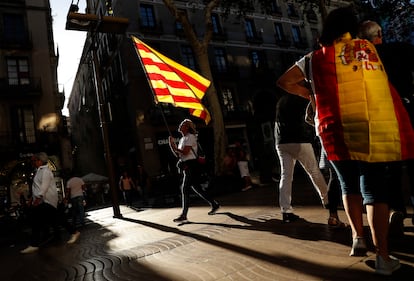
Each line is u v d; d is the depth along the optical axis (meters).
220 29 25.64
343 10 1.95
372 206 1.72
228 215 4.91
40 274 3.20
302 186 7.03
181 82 4.85
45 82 21.33
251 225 3.76
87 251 4.08
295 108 3.42
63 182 20.80
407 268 1.74
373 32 2.14
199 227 4.27
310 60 2.02
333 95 1.83
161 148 21.38
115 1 21.98
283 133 3.45
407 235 2.37
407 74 2.19
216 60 24.77
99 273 2.79
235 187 10.21
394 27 21.03
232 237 3.28
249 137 24.66
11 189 19.62
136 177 22.19
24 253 4.89
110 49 23.70
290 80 2.13
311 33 31.16
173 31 23.05
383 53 2.15
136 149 21.38
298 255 2.29
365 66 1.79
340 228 2.85
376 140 1.69
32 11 21.89
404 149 1.72
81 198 7.73
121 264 2.97
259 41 27.23
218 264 2.41
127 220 7.23
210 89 13.82
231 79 24.83
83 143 38.50
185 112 22.28
